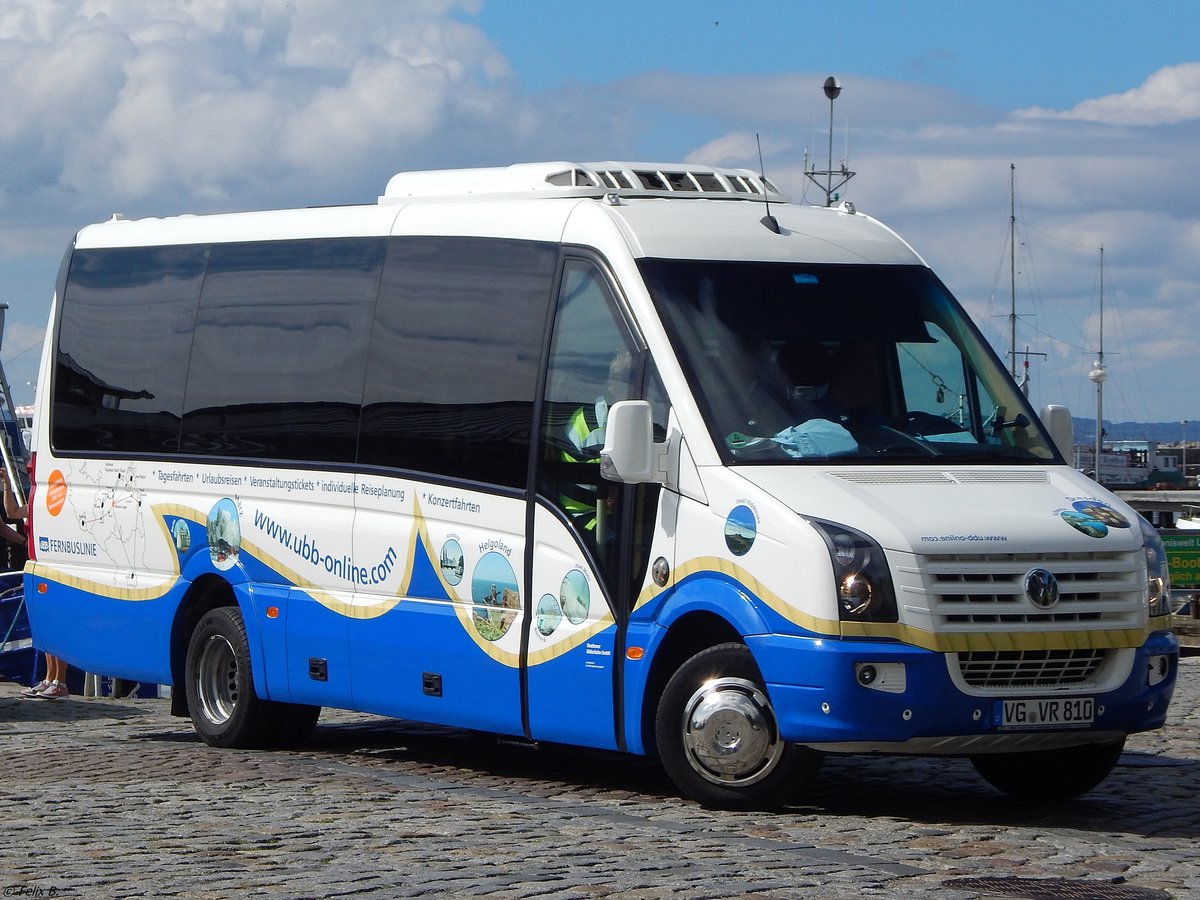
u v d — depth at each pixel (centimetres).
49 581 1562
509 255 1225
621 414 1066
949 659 1005
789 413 1094
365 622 1288
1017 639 1016
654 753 1101
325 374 1345
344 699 1309
